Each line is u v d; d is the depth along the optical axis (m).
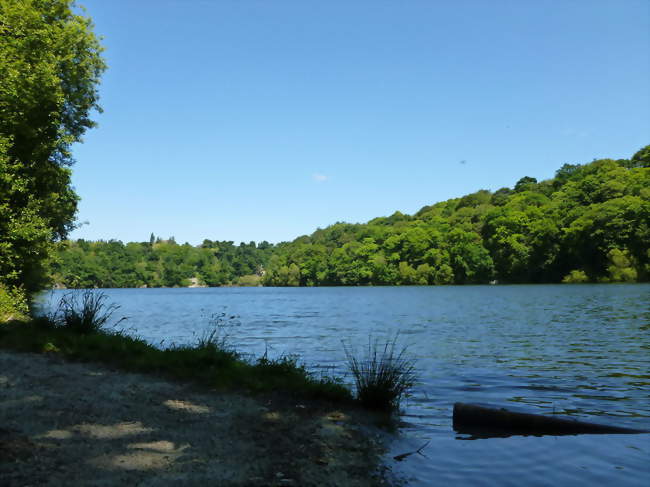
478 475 4.78
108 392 6.77
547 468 5.00
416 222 150.12
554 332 19.47
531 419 6.55
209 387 7.68
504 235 104.50
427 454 5.43
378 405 7.38
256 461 4.66
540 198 116.12
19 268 17.42
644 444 5.85
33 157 17.78
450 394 8.86
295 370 8.95
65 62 21.75
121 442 4.80
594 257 84.06
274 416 6.35
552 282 92.94
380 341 17.44
